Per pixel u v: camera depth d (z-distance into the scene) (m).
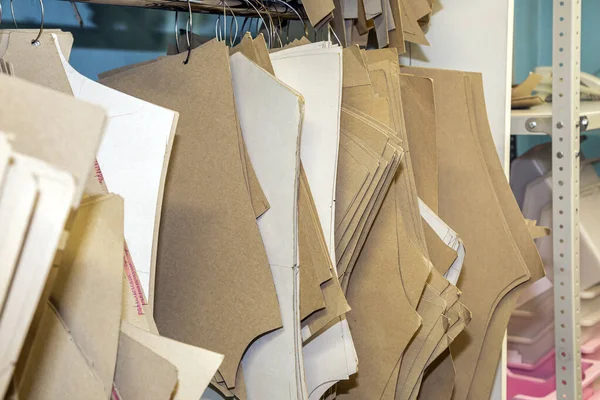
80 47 1.20
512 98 1.54
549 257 1.75
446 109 1.38
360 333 1.12
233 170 0.89
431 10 1.38
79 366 0.60
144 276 0.80
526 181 1.93
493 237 1.35
